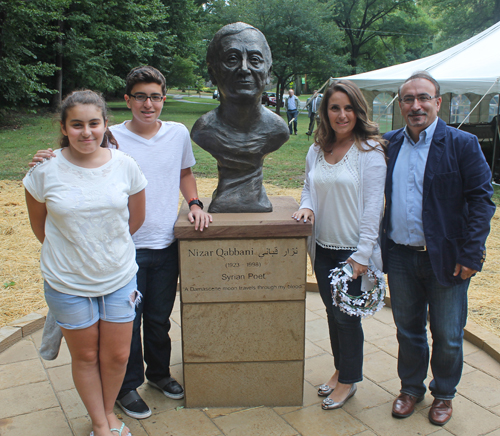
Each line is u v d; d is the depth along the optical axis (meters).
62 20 17.94
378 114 13.86
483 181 2.31
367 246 2.43
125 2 20.42
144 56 23.14
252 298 2.61
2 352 3.33
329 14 27.08
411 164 2.44
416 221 2.43
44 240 2.17
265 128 2.68
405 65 11.48
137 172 2.24
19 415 2.67
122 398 2.68
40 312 3.75
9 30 14.22
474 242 2.29
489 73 8.51
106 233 2.10
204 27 28.77
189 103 31.86
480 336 3.42
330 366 3.21
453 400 2.81
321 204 2.59
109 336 2.25
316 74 28.05
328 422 2.62
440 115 14.35
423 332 2.67
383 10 33.91
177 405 2.78
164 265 2.67
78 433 2.53
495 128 9.52
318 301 4.25
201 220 2.49
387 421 2.62
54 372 3.10
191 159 2.81
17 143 12.63
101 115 2.04
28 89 15.24
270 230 2.51
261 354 2.69
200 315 2.62
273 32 25.44
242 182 2.76
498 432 2.54
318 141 2.62
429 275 2.48
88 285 2.12
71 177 2.04
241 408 2.75
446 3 30.00
